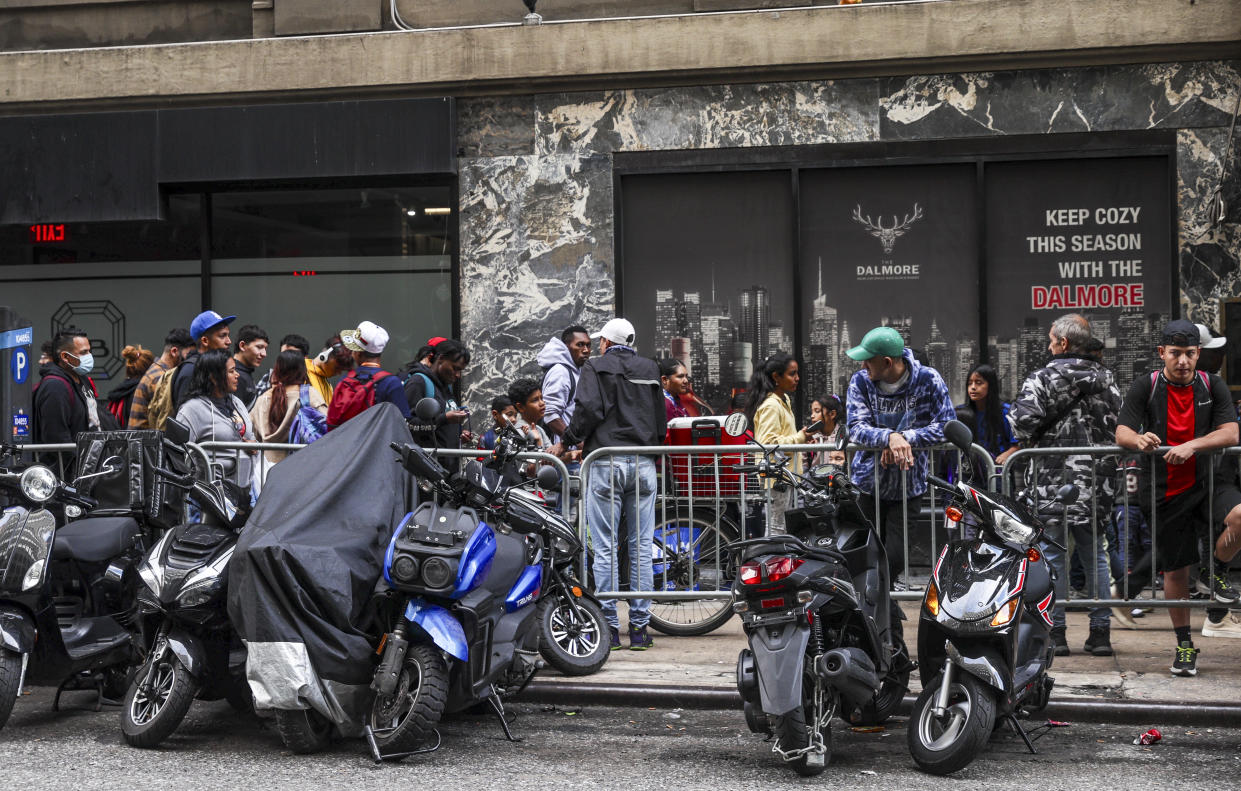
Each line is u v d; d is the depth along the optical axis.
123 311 12.11
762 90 11.20
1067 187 10.89
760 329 11.27
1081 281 10.88
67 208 11.81
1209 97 10.62
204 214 11.95
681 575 8.08
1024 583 5.61
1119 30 10.59
